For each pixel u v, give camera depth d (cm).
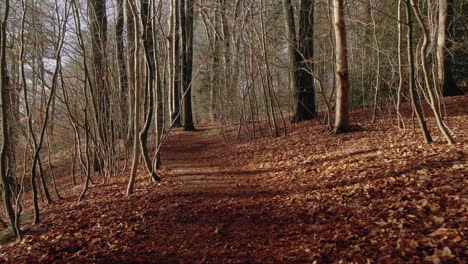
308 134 1263
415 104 742
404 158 670
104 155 1007
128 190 765
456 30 1498
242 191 743
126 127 1200
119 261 427
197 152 1507
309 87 1523
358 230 432
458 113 1159
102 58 1001
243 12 1343
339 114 1140
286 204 603
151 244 481
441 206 431
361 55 1488
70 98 1001
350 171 699
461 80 1820
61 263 432
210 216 588
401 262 332
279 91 1939
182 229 534
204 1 1455
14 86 772
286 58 1775
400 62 897
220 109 1738
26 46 788
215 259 422
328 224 478
